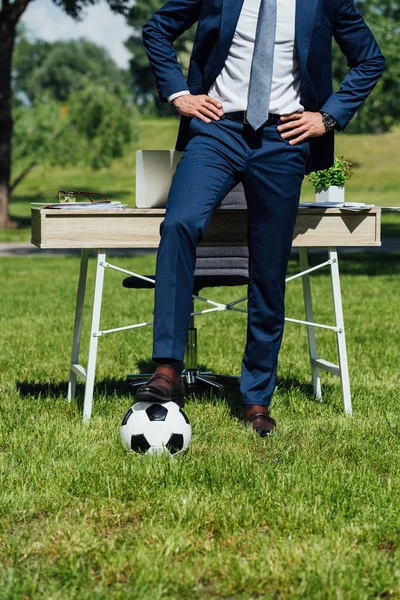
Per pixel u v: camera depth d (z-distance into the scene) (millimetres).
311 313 4352
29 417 3787
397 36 29109
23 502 2672
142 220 3623
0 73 25578
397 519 2572
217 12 3258
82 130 40625
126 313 8023
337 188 4172
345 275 12227
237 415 3861
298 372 4996
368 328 6902
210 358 5488
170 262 3102
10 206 37719
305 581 2137
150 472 2924
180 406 3322
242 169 3289
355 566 2244
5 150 26672
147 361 5410
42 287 10750
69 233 3561
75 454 3205
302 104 3393
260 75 3213
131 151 43469
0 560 2283
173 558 2295
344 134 54000
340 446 3344
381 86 31828
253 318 3531
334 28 3475
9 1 23938
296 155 3312
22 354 5625
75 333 4234
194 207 3127
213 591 2137
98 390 4488
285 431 3523
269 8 3230
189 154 3273
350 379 4812
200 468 3008
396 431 3613
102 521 2559
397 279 11453
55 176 51562
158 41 3391
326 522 2537
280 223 3363
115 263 14516
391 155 48500
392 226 24922
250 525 2523
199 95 3322
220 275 4332
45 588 2125
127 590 2111
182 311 3105
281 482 2867
